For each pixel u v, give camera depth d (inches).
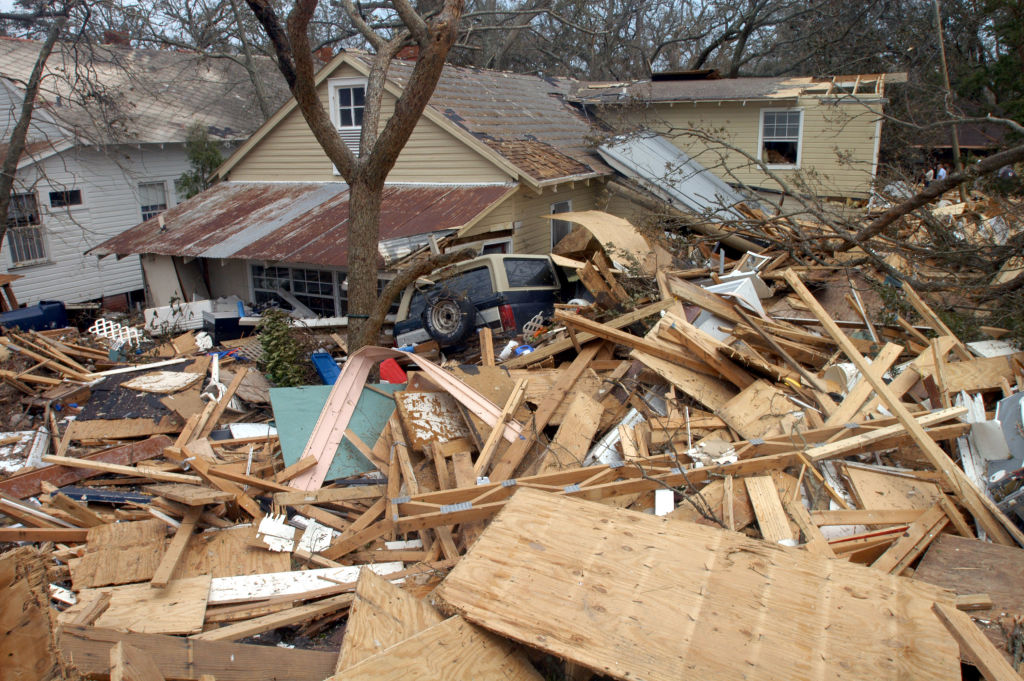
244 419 320.2
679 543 135.4
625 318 315.3
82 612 168.2
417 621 127.9
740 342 287.3
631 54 1214.9
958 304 327.3
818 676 108.3
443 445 235.1
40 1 543.5
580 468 212.2
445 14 306.0
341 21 912.3
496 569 131.0
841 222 410.9
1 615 87.9
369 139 363.3
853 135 634.8
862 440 205.2
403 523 191.9
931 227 369.7
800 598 122.2
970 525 182.7
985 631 135.9
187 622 170.1
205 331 480.4
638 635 115.6
